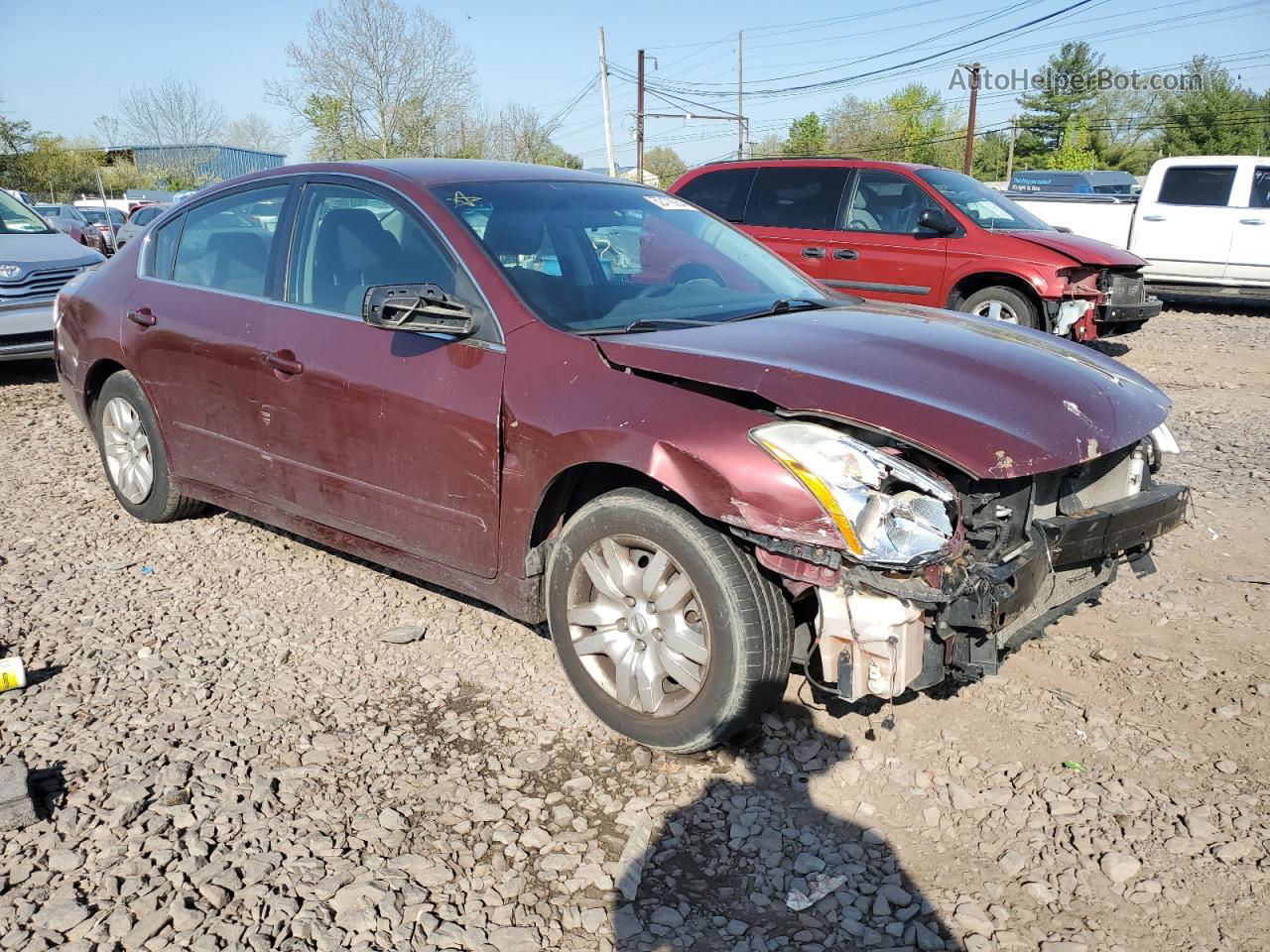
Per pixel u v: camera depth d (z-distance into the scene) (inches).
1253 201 540.1
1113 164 2511.1
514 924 99.5
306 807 116.2
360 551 159.8
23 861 106.5
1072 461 115.1
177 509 198.7
